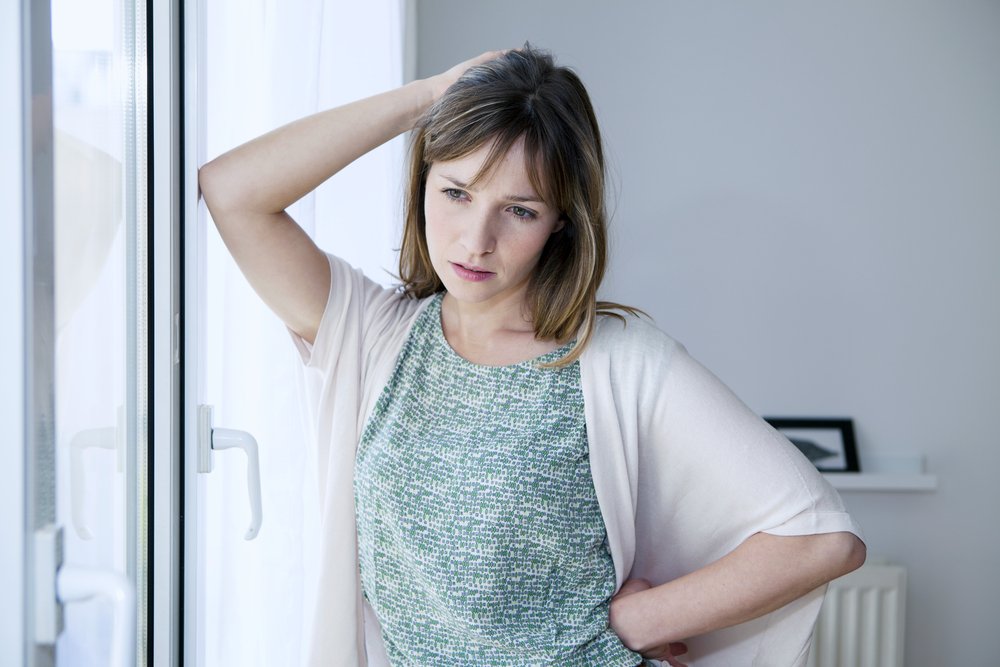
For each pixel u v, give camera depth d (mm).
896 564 2730
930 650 2748
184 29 984
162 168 946
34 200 619
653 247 2662
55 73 658
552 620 1131
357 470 1174
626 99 2637
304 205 1310
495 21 2615
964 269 2684
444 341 1190
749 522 1161
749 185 2660
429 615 1148
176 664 1021
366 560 1180
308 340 1223
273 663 1325
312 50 1267
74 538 723
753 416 1178
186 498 1019
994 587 2738
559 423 1134
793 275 2674
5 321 588
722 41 2633
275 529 1324
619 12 2621
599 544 1170
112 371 839
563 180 1074
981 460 2713
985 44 2645
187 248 1003
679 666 1230
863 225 2670
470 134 1037
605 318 1204
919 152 2664
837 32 2639
